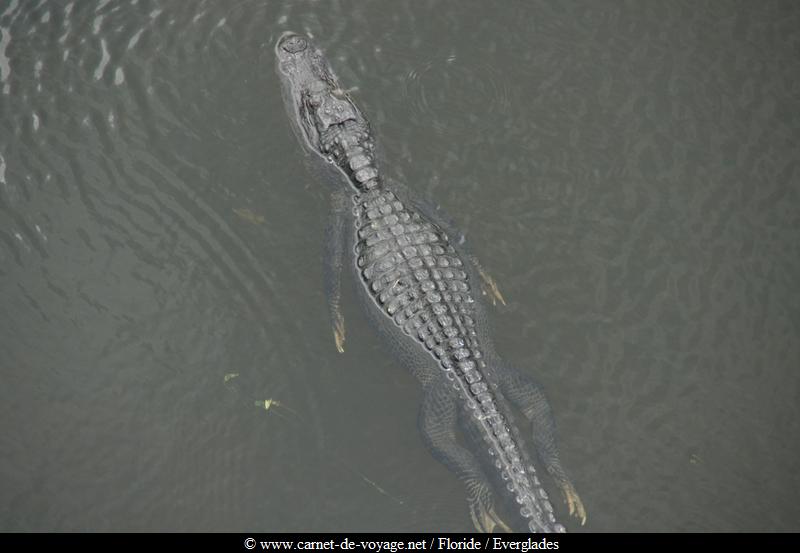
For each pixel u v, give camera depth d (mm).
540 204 9867
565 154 10141
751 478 8453
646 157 10164
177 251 9375
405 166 10086
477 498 8164
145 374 8828
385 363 9094
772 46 10883
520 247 9633
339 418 8672
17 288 9141
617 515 8219
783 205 9945
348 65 10555
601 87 10555
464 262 9492
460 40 10758
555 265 9539
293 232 9625
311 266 9453
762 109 10492
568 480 8289
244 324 9070
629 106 10461
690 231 9766
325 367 8914
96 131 9898
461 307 8945
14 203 9492
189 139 9961
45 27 10383
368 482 8367
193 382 8797
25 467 8297
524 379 8812
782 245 9719
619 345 9141
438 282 8977
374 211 9469
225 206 9648
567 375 8992
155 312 9117
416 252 9141
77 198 9562
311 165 10102
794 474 8484
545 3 11031
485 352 8922
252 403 8688
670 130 10336
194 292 9203
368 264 9242
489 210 9836
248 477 8375
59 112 9961
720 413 8797
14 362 8812
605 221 9797
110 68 10227
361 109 10328
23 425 8508
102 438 8508
